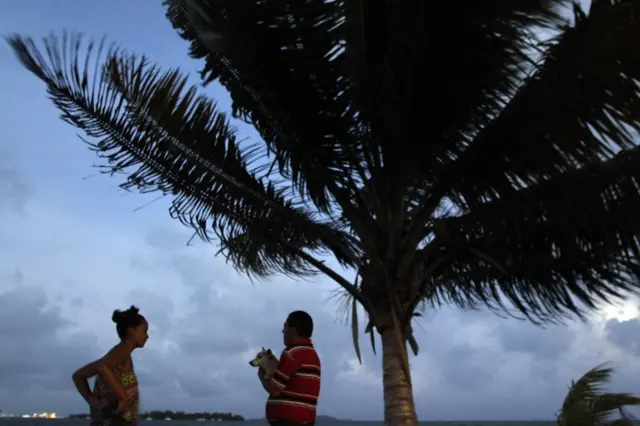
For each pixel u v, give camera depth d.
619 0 4.52
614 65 4.47
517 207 5.36
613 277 5.62
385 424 5.64
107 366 3.58
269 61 5.60
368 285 6.07
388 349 5.76
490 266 6.18
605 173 4.97
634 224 4.98
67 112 5.81
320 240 6.66
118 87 5.81
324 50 5.48
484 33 4.99
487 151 5.26
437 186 5.71
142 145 6.04
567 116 4.72
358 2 5.05
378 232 6.09
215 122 6.25
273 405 4.26
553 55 4.75
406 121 5.52
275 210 6.53
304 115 5.90
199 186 6.32
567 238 5.54
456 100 5.25
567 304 6.04
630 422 6.41
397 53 5.29
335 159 6.16
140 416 3.71
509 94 5.09
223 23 5.37
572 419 6.55
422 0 4.96
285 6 5.28
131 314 3.81
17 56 5.55
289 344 4.45
